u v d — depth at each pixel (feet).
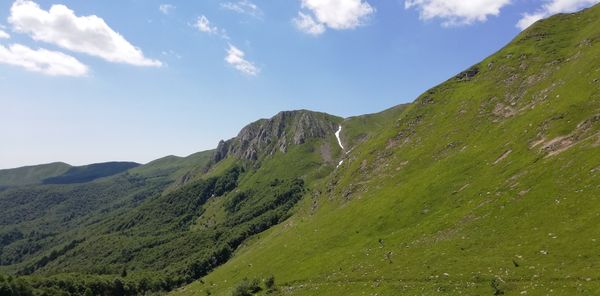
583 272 162.30
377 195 432.66
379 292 221.05
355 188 501.97
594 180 226.58
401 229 328.29
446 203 324.19
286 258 402.93
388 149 536.83
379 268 261.44
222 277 489.26
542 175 266.57
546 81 426.92
